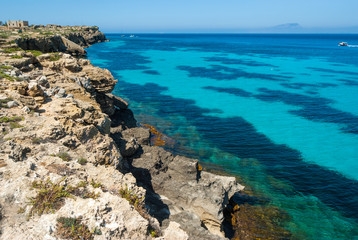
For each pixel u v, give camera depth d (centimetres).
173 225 1207
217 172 3008
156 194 2258
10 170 1210
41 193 1093
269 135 4200
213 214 2058
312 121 4875
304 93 6831
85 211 1028
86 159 1652
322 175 3102
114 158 1981
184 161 2425
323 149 3778
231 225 2222
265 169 3162
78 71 3497
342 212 2491
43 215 1010
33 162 1315
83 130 1877
